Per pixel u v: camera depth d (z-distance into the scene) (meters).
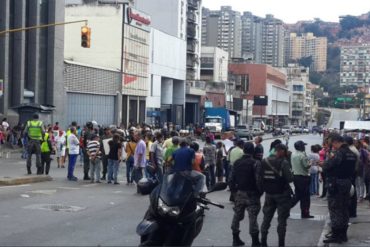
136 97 77.50
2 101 47.97
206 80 127.62
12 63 49.84
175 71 93.75
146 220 9.30
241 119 137.75
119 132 24.23
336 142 12.30
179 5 109.12
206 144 22.64
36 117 24.73
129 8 73.50
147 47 80.69
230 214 16.30
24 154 36.09
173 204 9.22
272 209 11.52
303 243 12.63
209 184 22.53
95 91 64.50
